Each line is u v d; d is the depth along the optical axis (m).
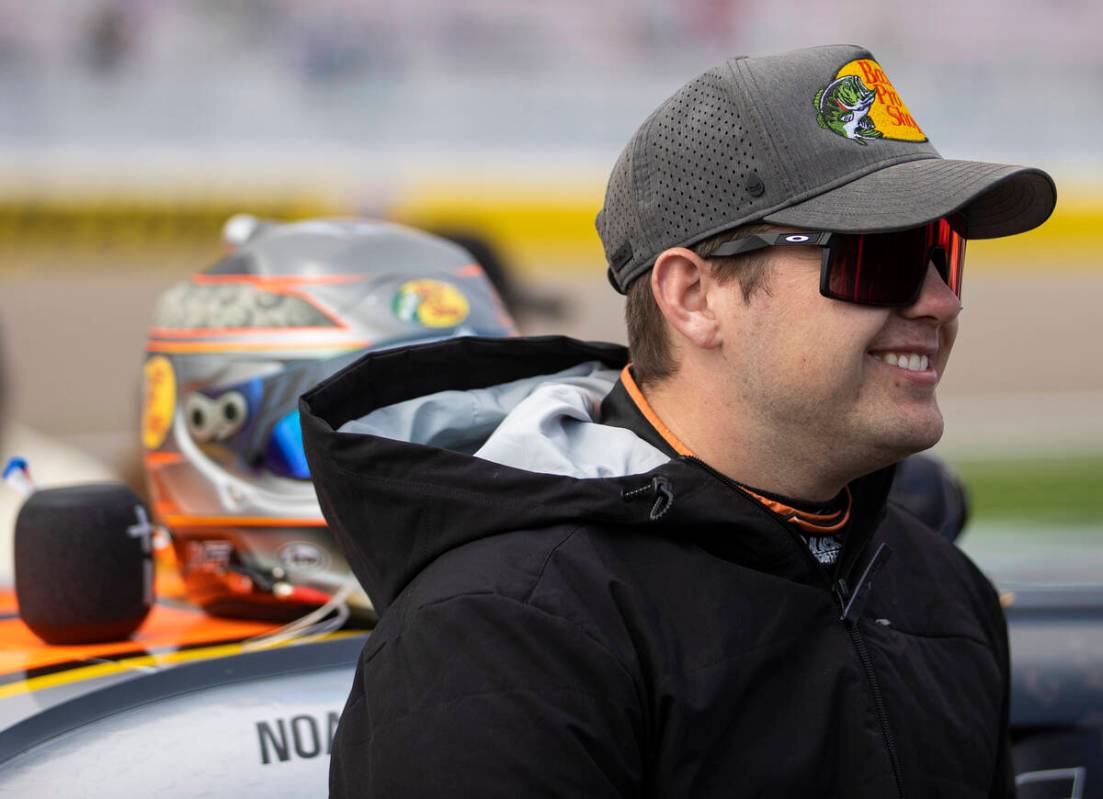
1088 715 6.02
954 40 33.47
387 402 4.60
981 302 31.36
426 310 5.61
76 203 28.25
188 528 5.55
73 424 24.34
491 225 30.25
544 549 3.75
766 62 4.02
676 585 3.82
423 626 3.64
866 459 4.00
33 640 5.35
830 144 3.88
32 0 28.81
